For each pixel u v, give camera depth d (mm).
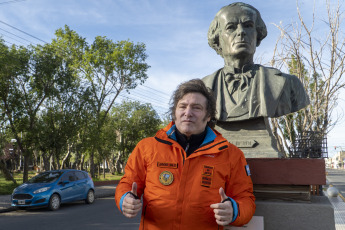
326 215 2428
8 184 18500
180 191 1896
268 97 3240
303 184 2504
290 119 9406
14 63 15281
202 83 2137
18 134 18438
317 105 8609
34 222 8336
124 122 35562
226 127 3455
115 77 25562
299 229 2471
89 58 24109
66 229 7371
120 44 25656
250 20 3408
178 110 2082
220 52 3764
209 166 1938
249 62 3461
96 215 9570
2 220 8711
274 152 3145
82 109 18969
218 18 3650
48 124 18125
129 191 1915
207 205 1887
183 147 2094
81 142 20766
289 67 9250
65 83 17906
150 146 2059
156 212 1910
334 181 26578
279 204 2523
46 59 17359
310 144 5594
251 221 2242
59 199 10984
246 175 2062
